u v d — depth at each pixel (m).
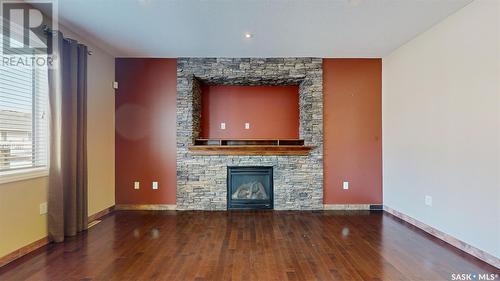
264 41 4.24
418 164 4.09
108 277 2.57
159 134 5.08
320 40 4.22
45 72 3.38
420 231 3.90
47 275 2.60
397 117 4.64
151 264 2.83
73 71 3.62
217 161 5.09
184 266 2.79
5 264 2.81
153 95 5.07
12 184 2.90
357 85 5.13
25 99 3.15
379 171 5.15
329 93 5.14
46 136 3.39
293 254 3.09
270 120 5.49
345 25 3.68
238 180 5.12
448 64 3.47
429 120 3.84
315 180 5.10
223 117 5.48
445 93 3.53
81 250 3.18
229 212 4.91
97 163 4.52
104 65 4.71
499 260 2.78
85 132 3.93
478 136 3.03
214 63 5.03
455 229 3.36
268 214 4.78
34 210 3.18
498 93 2.79
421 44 4.00
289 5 3.14
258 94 5.50
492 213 2.86
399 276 2.60
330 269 2.74
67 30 3.77
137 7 3.17
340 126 5.14
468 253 3.14
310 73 5.06
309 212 4.93
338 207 5.13
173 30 3.82
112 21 3.54
